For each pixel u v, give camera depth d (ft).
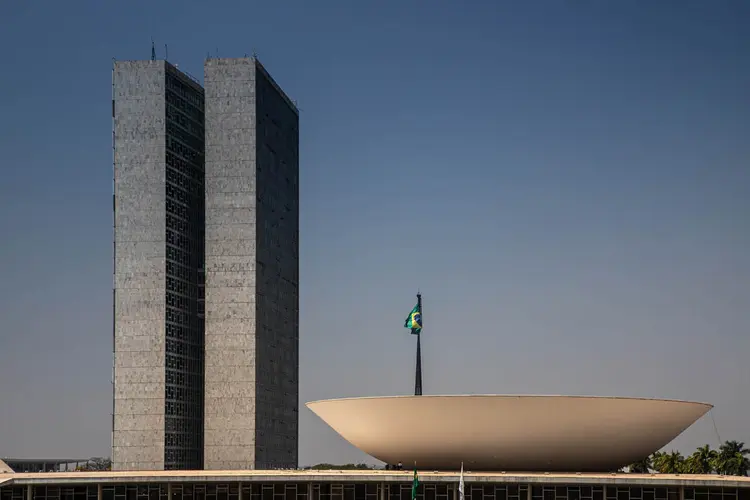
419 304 356.79
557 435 287.28
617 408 285.84
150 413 449.89
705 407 302.45
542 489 293.64
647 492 291.17
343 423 306.14
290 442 505.25
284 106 515.09
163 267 456.86
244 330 460.14
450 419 287.89
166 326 455.22
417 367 353.31
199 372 480.64
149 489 314.76
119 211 461.37
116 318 456.45
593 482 286.87
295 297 522.47
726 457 484.33
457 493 297.53
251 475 306.76
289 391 506.07
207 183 468.34
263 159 480.64
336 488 304.91
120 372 453.58
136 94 465.88
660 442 298.56
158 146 463.01
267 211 483.92
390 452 301.22
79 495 314.96
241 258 464.24
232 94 471.21
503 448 290.15
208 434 455.63
